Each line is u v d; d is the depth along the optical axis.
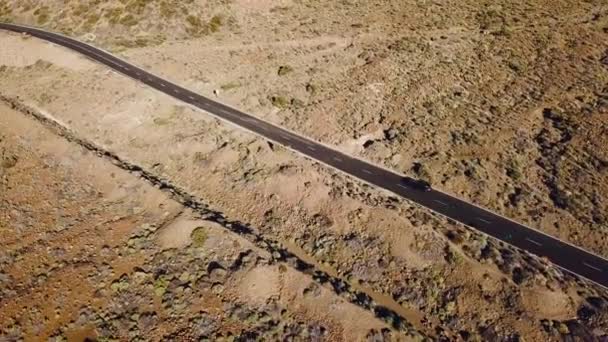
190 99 62.53
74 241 41.09
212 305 36.03
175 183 50.62
